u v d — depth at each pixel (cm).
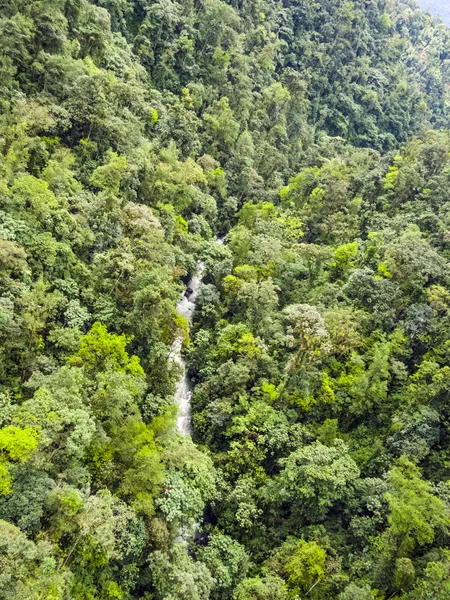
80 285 5066
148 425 4194
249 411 4881
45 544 2728
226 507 4519
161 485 3722
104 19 7612
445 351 5066
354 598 3409
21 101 5866
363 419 5016
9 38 5950
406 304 5684
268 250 6712
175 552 3553
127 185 6412
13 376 3997
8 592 2455
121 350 4225
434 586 3375
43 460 3047
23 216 4750
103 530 3006
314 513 4250
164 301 4881
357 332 5359
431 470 4384
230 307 6544
